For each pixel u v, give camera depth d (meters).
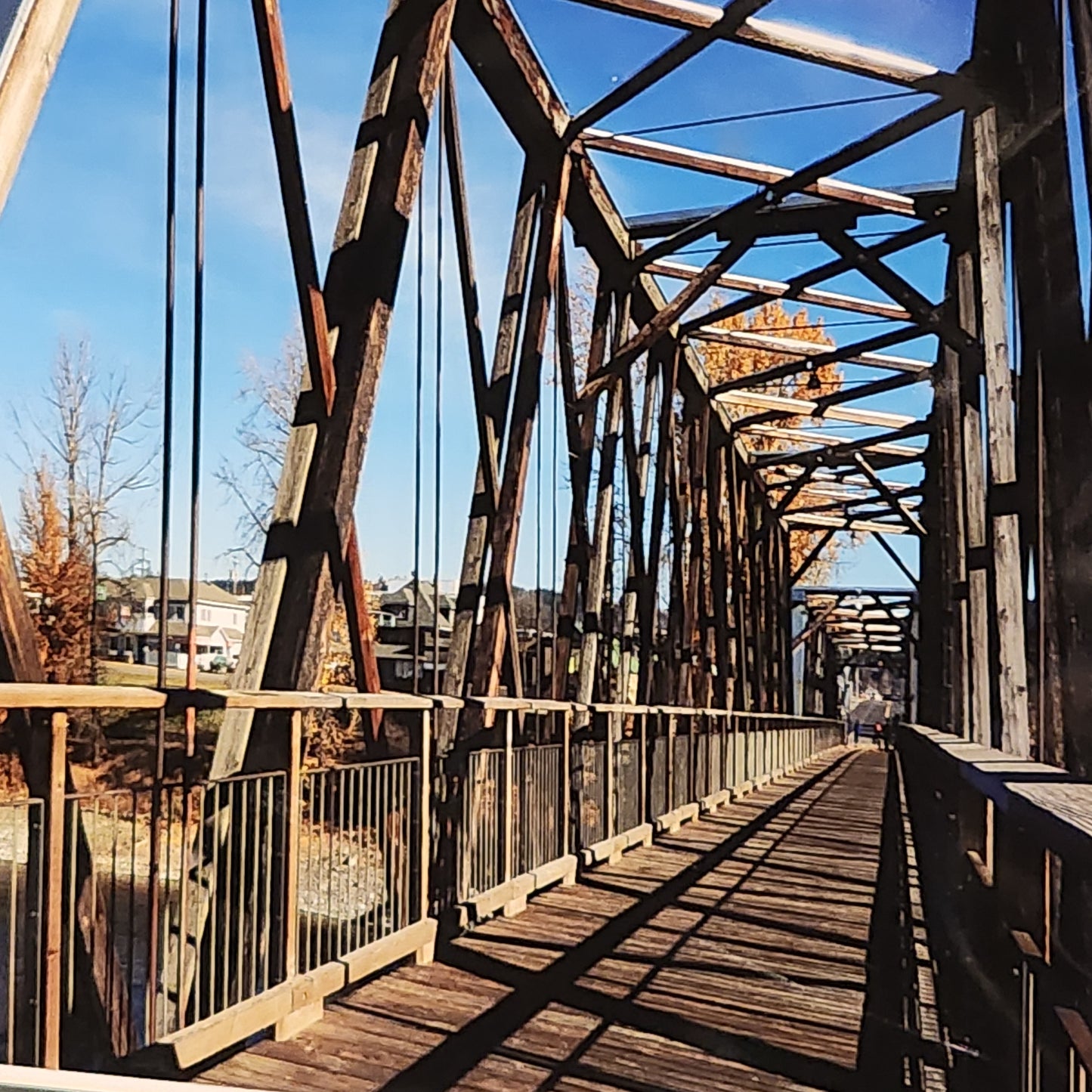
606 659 10.62
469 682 7.05
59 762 2.83
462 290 7.18
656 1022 4.38
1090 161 3.13
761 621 21.09
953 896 4.21
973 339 8.00
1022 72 4.20
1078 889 2.12
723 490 17.39
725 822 12.31
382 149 5.54
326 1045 3.98
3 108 2.77
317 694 4.35
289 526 4.96
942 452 10.78
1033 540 4.14
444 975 5.04
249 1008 3.81
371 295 5.28
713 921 6.40
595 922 6.32
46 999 2.76
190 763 3.65
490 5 7.05
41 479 17.38
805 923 6.37
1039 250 4.08
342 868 4.68
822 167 9.01
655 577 12.36
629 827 9.89
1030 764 2.59
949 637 9.59
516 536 7.32
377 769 5.00
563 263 9.08
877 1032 4.28
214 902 3.79
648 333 10.13
